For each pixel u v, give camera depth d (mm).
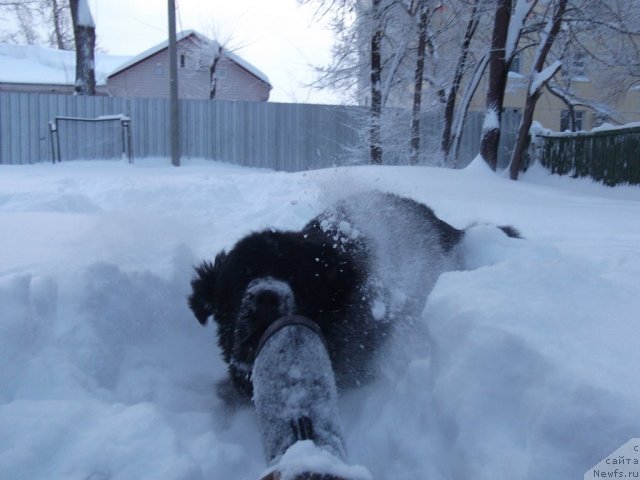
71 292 3166
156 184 7562
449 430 2158
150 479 2082
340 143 17984
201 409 2979
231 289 2836
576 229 5922
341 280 2855
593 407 1744
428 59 16594
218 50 31875
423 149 16766
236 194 7109
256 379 2293
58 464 2164
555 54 16969
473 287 2600
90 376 2885
